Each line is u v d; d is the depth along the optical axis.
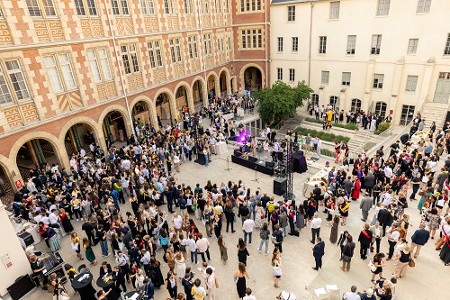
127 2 21.47
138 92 23.19
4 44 15.09
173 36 25.84
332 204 14.11
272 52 33.81
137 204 14.90
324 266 11.95
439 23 24.11
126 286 11.59
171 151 21.20
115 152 20.45
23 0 15.54
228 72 34.94
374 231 11.63
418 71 26.05
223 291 11.14
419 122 22.84
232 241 13.70
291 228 13.60
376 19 26.70
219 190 15.55
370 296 8.76
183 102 32.88
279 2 31.20
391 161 16.58
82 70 19.06
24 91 16.39
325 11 29.05
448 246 11.26
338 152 20.22
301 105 30.16
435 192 13.37
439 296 10.32
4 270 11.14
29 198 14.90
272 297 10.76
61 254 13.46
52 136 17.91
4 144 15.72
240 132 24.81
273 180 18.14
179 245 12.27
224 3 32.22
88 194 15.01
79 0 18.42
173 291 10.33
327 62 30.59
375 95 28.92
